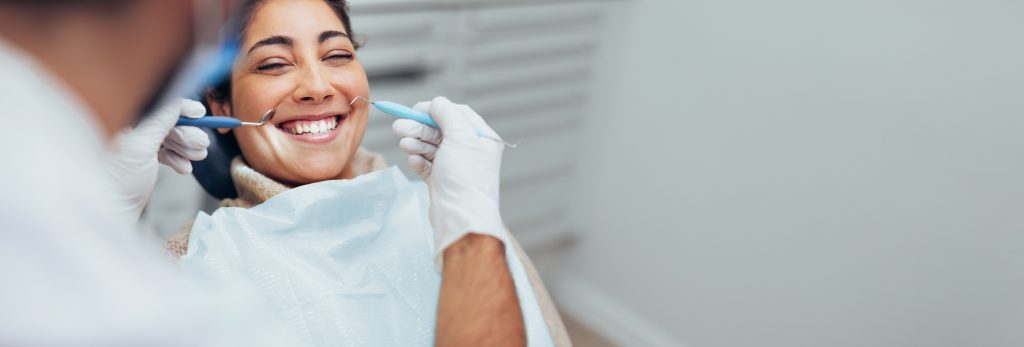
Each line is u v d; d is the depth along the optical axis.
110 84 0.40
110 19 0.38
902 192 1.70
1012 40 1.48
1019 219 1.55
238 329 0.43
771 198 1.92
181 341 0.39
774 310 1.99
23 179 0.36
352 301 0.83
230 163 1.00
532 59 2.05
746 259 2.01
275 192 0.93
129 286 0.38
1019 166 1.52
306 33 0.94
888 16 1.63
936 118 1.61
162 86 0.44
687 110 2.04
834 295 1.87
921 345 1.75
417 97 1.84
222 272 0.82
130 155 0.80
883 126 1.69
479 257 0.75
